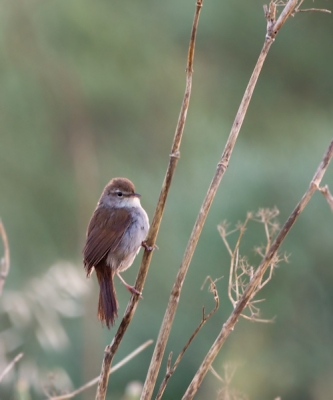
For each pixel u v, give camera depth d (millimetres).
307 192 5277
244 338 13383
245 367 12812
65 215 16141
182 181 15484
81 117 16562
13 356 9477
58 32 16188
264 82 16531
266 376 13000
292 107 16562
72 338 12570
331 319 13797
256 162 14250
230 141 5598
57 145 16578
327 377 13406
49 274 8250
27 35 16219
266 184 13891
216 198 13898
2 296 8086
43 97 16469
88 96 16422
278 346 13469
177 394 13156
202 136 16219
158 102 16734
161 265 14281
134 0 16328
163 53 16422
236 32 16094
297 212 5266
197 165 15531
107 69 16312
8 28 16094
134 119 16797
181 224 14406
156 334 13711
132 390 6496
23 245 15617
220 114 16594
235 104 16578
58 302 8148
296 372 13273
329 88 16469
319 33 16094
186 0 16141
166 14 16312
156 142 16734
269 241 5555
